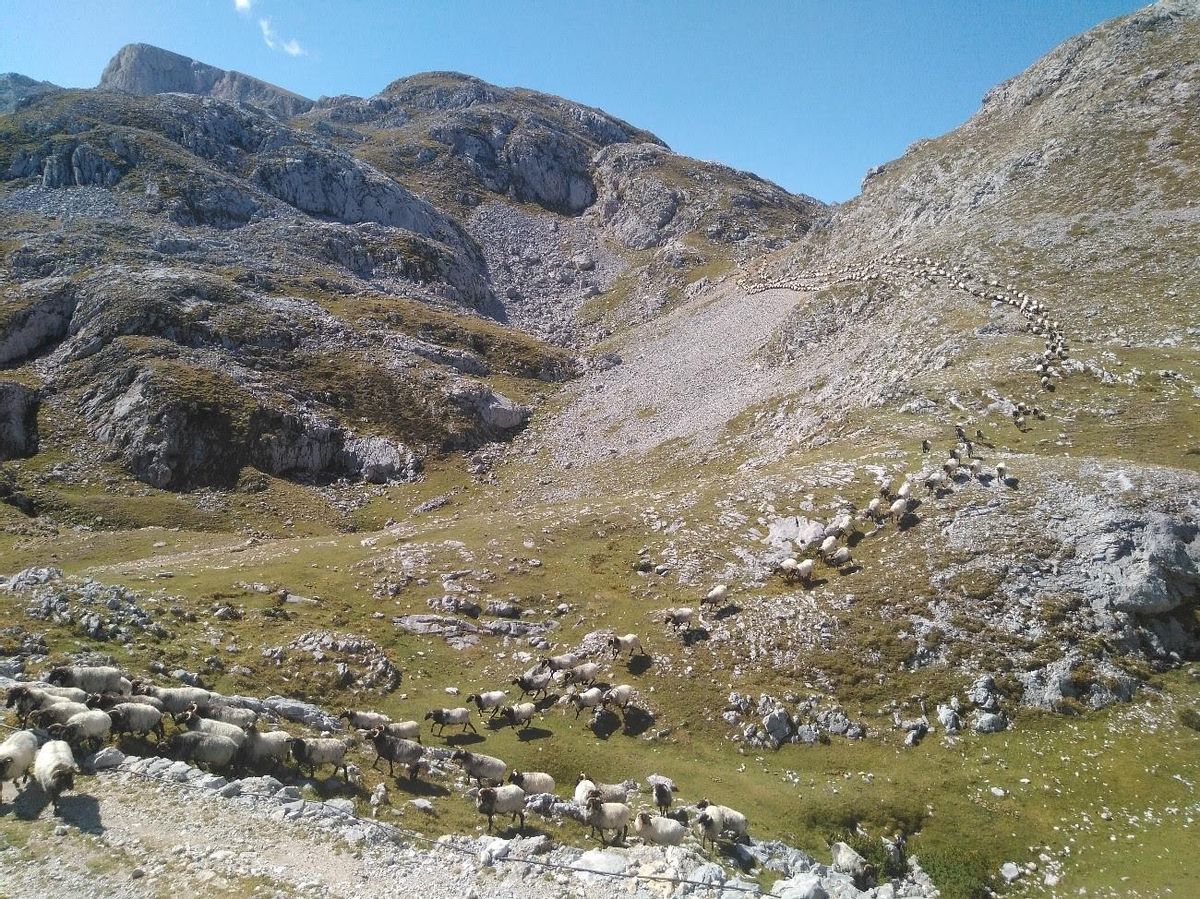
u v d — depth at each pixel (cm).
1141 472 4138
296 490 8831
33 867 1664
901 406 6222
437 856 2072
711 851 2352
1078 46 12112
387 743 2603
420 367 11531
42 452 8531
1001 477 4450
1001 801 2800
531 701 3434
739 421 8519
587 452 9706
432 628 4034
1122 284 7119
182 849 1827
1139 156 8912
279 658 3500
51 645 3002
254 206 16100
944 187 11806
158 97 18750
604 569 4675
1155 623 3506
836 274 12250
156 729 2362
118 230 13362
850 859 2500
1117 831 2628
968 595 3697
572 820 2483
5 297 10862
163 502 7931
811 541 4500
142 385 9012
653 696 3450
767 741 3175
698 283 17138
